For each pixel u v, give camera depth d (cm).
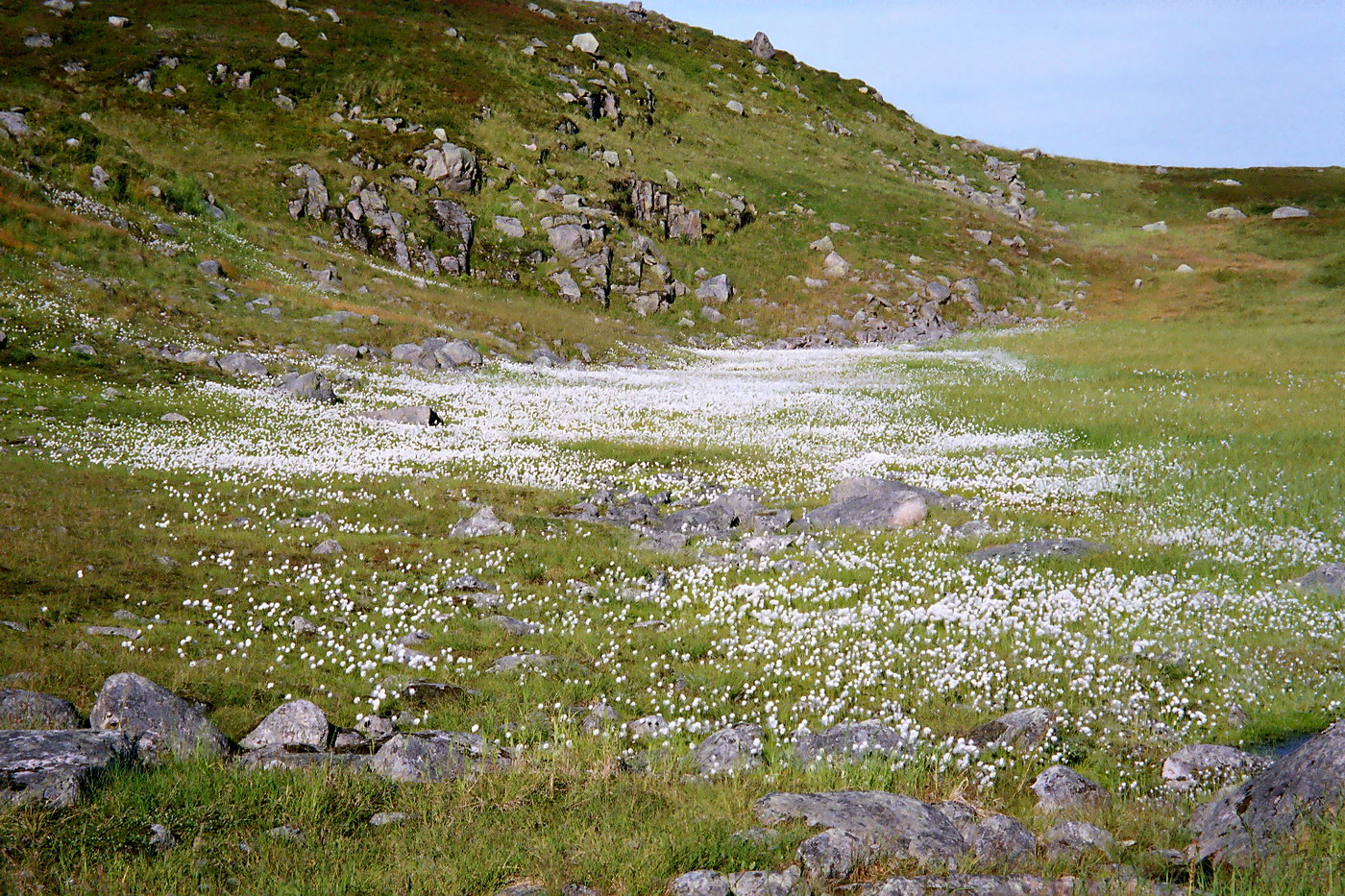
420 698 1106
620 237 7169
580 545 1980
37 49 6406
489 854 651
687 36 12044
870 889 601
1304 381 4203
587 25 10981
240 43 7369
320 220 5925
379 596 1544
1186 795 866
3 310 3441
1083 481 2598
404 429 3262
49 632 1188
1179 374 4616
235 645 1245
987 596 1598
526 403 3959
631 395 4344
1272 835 648
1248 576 1695
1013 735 1000
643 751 952
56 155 4934
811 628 1470
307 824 698
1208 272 8212
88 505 1925
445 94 7894
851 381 4862
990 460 2981
